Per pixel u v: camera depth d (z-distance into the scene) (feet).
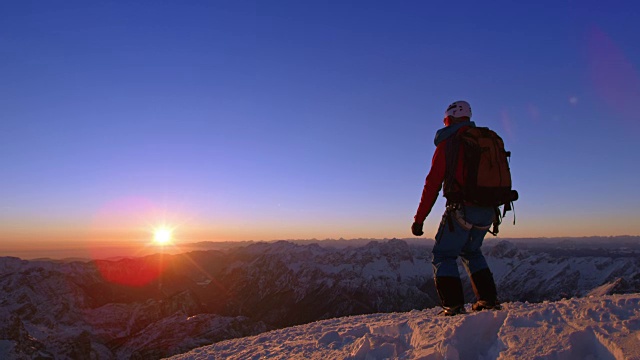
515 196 18.95
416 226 19.49
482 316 15.01
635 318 12.13
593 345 12.00
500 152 18.19
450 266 19.77
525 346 12.61
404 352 15.37
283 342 28.30
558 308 14.61
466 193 17.87
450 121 19.34
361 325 26.55
